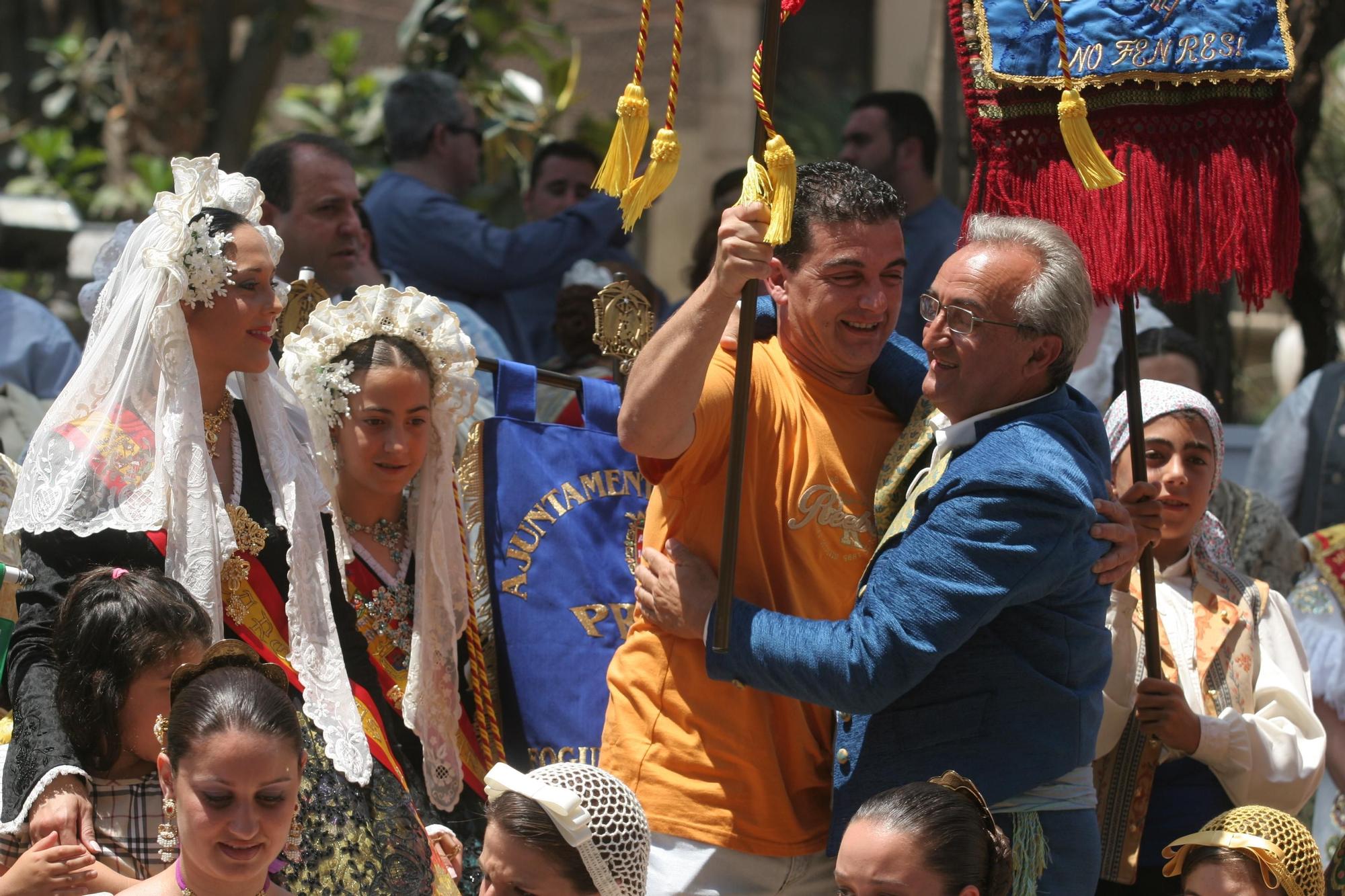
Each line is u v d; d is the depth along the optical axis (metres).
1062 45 10.05
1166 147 11.16
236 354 10.86
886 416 11.32
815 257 10.76
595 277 17.78
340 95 30.31
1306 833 11.01
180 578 10.35
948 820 9.03
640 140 9.53
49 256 27.38
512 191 26.70
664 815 10.68
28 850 9.42
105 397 10.67
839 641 10.08
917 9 33.56
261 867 8.74
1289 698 12.39
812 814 11.05
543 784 9.34
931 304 10.45
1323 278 25.03
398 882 10.40
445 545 11.76
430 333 11.78
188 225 10.73
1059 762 10.15
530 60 36.38
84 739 9.67
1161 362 16.08
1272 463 18.75
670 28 36.31
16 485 10.97
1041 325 10.16
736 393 9.98
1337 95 26.22
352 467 11.55
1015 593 9.83
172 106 30.31
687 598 10.62
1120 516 10.33
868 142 20.36
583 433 12.75
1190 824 12.09
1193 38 11.02
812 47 34.78
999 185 11.37
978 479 9.94
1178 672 12.34
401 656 11.66
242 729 8.63
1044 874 10.20
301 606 10.85
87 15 35.06
